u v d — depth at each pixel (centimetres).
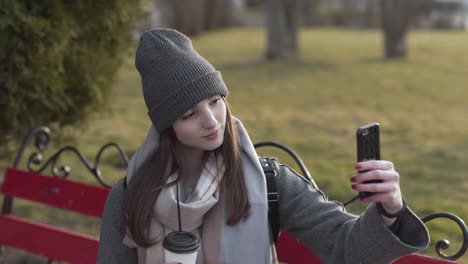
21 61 363
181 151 201
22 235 346
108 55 417
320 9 3105
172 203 191
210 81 187
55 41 367
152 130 204
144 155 202
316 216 194
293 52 1745
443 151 741
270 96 1151
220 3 2792
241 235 193
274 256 202
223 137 197
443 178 623
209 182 194
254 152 202
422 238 167
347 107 1051
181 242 181
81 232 477
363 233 171
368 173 164
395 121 930
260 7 3459
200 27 2525
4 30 355
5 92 375
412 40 2172
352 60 1689
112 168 649
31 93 377
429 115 981
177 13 2366
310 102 1095
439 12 2820
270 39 1727
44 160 638
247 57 1788
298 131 859
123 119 906
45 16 369
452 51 1864
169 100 186
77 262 325
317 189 207
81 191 336
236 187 194
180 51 190
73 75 401
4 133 400
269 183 201
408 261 241
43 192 349
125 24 414
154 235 196
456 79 1364
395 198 164
